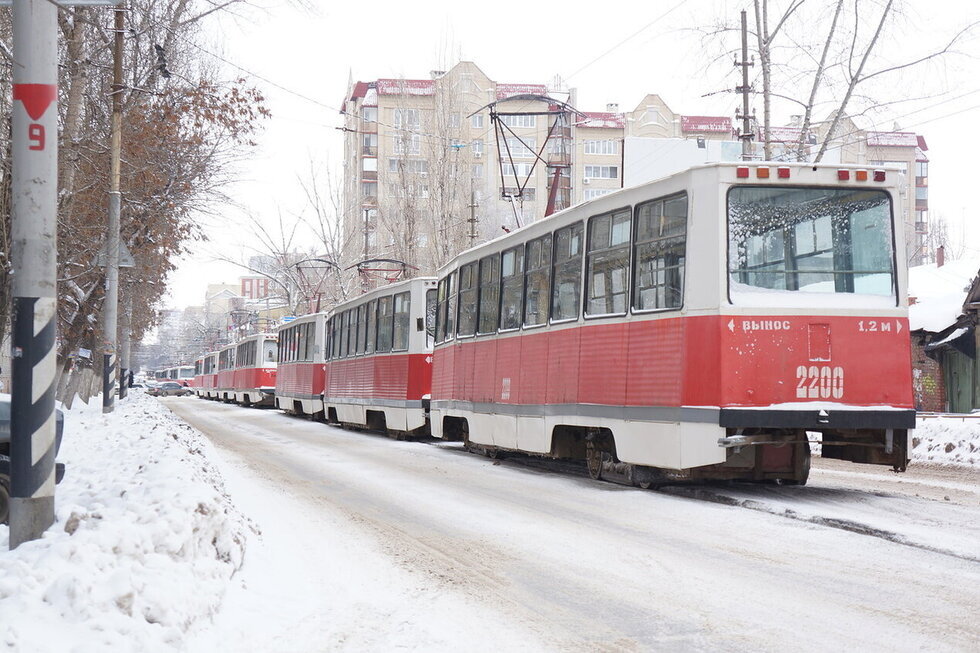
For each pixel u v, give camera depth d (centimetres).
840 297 1112
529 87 8450
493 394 1711
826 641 544
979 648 526
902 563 745
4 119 1806
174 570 572
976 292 2714
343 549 839
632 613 617
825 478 1373
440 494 1216
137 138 2562
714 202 1102
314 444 2186
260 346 4781
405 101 4712
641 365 1201
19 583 506
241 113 2575
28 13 702
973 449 1636
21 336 695
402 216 4697
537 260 1546
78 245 2556
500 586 698
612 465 1328
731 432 1092
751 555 787
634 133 8931
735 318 1080
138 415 2314
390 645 551
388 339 2486
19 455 691
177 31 2580
